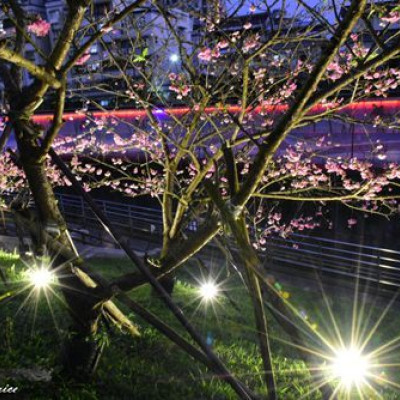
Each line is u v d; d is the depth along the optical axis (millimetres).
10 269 11086
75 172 14680
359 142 17891
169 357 7094
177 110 12898
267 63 11453
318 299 12680
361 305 12336
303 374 7137
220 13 9227
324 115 7773
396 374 7852
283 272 14773
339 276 14539
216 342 8180
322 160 16375
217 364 3074
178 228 9789
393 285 13516
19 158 4980
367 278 13727
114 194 24953
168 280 10430
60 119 4484
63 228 5223
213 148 10664
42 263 5383
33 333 7074
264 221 18594
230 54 10336
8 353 6148
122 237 3414
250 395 3219
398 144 17609
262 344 2840
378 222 17859
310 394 6336
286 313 2898
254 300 2852
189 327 3127
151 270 5293
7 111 4656
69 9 4258
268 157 2889
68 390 5320
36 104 4645
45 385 5375
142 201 24219
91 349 5863
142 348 7246
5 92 4793
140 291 11281
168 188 10031
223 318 9891
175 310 3158
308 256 15234
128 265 14562
